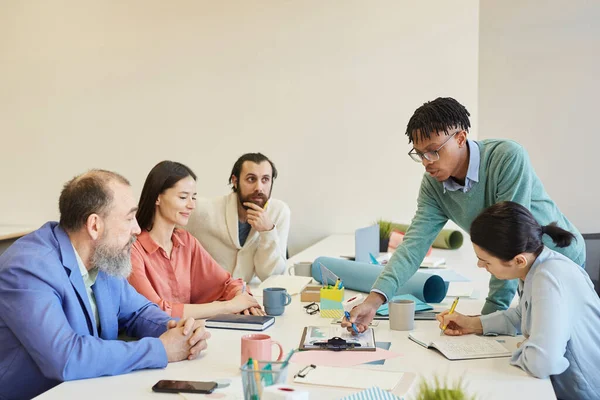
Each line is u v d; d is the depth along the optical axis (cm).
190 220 291
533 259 160
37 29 481
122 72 473
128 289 190
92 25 474
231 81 460
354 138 445
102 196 163
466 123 193
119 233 166
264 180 287
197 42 462
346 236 436
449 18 425
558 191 367
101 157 480
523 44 370
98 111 478
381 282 202
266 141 458
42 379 156
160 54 467
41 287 153
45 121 486
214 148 465
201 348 162
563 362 145
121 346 151
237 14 455
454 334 182
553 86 365
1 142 493
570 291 154
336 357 161
